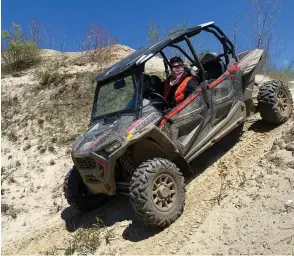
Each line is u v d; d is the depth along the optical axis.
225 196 5.25
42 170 8.37
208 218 4.95
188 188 5.82
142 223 5.11
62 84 11.30
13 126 10.20
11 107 11.03
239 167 5.86
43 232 6.48
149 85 6.04
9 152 9.28
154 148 5.51
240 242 4.33
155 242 4.89
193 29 6.09
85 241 5.44
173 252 4.60
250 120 7.15
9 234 6.95
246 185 5.28
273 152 5.76
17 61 13.98
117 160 5.51
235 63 6.61
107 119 5.71
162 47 5.82
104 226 5.68
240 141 6.63
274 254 3.99
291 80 11.83
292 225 4.25
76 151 5.41
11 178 8.30
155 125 5.31
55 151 8.79
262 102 6.50
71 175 6.15
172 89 5.94
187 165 5.72
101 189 5.38
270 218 4.49
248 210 4.78
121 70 5.79
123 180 5.61
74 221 6.41
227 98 6.27
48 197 7.63
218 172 5.96
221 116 6.22
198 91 5.91
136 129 5.19
